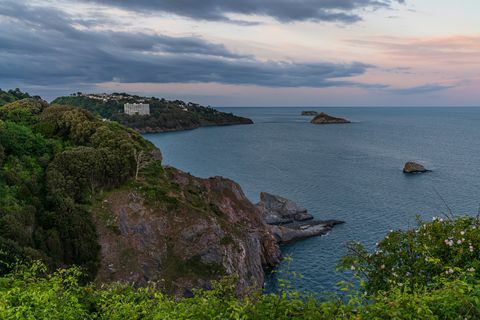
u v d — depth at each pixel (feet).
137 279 159.53
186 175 233.76
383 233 218.18
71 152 192.13
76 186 182.39
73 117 233.14
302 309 29.99
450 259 41.42
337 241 211.20
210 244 175.01
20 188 164.55
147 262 165.48
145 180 205.36
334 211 261.24
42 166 190.70
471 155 505.25
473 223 46.03
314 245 208.64
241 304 31.65
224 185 242.58
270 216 248.11
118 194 187.93
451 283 27.14
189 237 175.94
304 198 295.48
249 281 176.04
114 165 195.21
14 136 198.08
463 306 26.05
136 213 180.14
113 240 169.27
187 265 168.86
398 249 47.57
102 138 217.97
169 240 175.22
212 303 33.14
